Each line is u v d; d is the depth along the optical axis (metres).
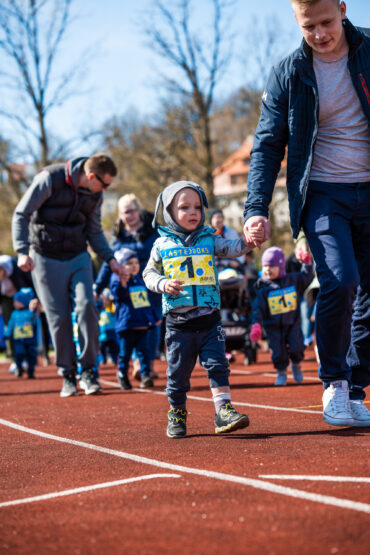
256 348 13.10
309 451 4.43
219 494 3.43
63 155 28.09
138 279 9.62
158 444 5.09
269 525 2.90
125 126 32.44
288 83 5.17
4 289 13.15
